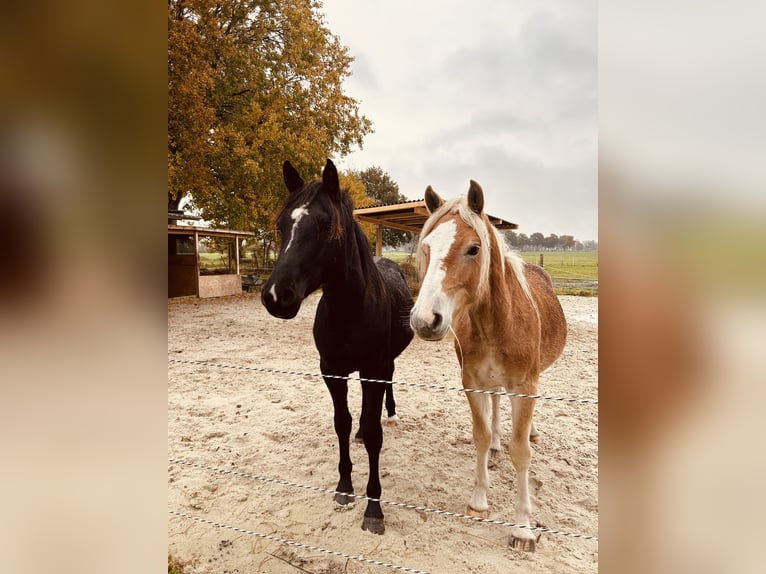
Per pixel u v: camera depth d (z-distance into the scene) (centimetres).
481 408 231
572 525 233
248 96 1366
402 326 301
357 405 421
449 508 250
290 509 250
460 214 197
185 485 275
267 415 398
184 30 1129
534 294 272
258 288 1549
